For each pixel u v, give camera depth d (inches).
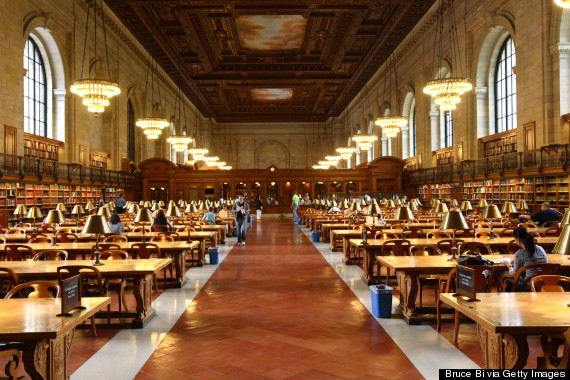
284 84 1402.6
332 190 1432.1
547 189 653.9
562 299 170.2
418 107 1163.9
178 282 347.9
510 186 758.5
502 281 235.6
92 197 960.3
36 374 140.6
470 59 888.3
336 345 211.5
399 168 1327.5
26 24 714.8
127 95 1128.8
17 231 490.0
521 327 135.7
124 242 365.1
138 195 1309.1
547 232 407.2
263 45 1106.1
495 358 146.6
